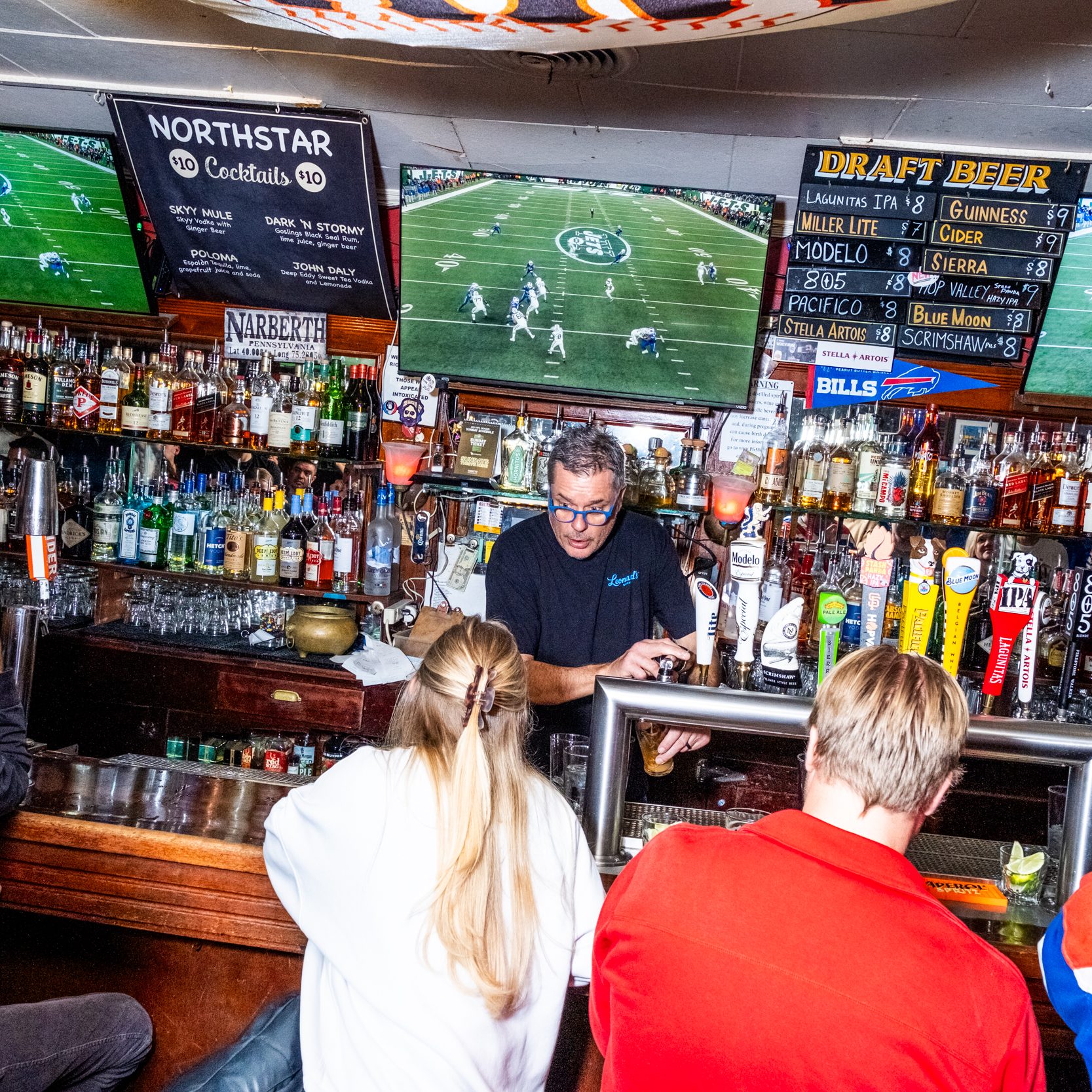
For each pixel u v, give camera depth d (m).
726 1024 0.92
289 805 1.26
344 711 3.34
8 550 3.50
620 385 3.30
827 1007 0.89
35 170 3.19
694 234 3.03
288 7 1.53
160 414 3.42
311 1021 1.20
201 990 1.69
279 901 1.60
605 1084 1.05
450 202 3.06
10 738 1.65
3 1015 1.44
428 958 1.12
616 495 2.34
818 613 2.26
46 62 2.60
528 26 1.54
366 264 3.23
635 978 1.01
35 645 2.03
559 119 2.64
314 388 3.50
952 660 2.28
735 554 2.22
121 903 1.65
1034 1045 0.91
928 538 3.35
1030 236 2.79
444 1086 1.09
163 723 3.42
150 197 3.11
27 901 1.68
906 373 3.28
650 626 2.67
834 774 1.02
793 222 3.23
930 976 0.90
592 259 3.11
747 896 0.98
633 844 1.62
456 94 2.53
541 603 2.56
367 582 3.47
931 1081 0.86
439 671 1.25
